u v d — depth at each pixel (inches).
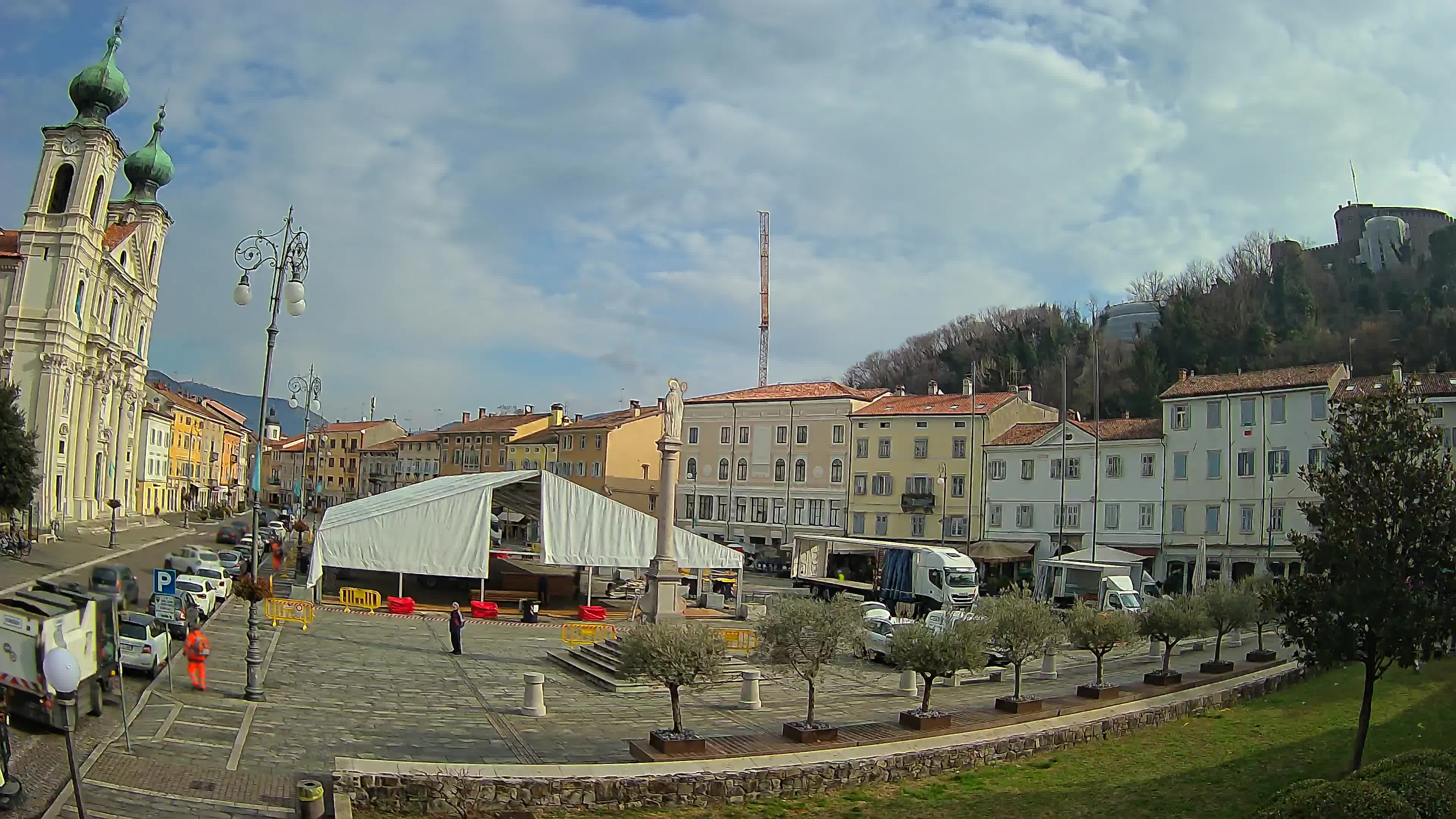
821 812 713.6
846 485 3243.1
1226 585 1332.4
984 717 965.8
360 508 2048.5
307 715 917.8
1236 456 2434.8
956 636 927.0
